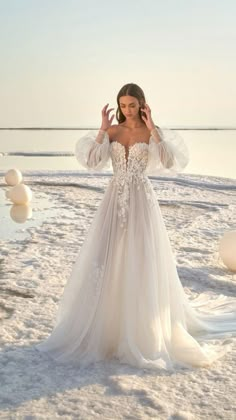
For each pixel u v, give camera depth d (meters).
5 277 6.37
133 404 3.45
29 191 13.04
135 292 4.05
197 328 4.74
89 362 4.06
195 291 6.04
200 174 21.72
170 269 4.34
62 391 3.62
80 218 10.93
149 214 4.20
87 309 4.19
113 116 4.25
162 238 4.27
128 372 3.90
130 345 4.03
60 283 6.16
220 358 4.22
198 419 3.27
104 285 4.15
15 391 3.62
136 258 4.11
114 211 4.19
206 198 14.17
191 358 4.07
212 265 7.29
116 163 4.25
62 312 4.36
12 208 12.30
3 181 17.80
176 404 3.45
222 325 4.94
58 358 4.12
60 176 19.52
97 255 4.18
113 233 4.16
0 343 4.47
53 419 3.26
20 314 5.12
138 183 4.21
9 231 9.50
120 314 4.15
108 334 4.18
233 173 22.41
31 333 4.66
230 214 11.52
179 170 4.19
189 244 8.52
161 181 18.23
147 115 4.12
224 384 3.75
